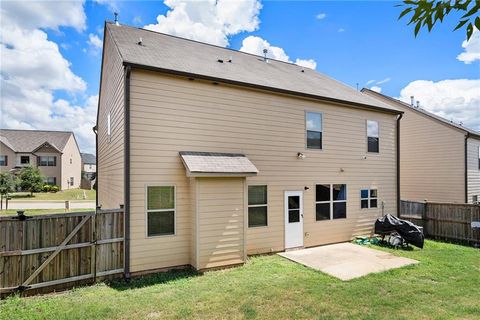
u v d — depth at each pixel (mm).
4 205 21328
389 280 6062
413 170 15891
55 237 5621
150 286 5738
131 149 6469
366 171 10750
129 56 6855
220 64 9016
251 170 7312
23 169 31422
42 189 32438
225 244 7047
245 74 8719
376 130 11133
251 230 8125
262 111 8406
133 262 6379
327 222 9672
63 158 37156
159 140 6805
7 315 4402
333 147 9906
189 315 4445
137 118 6562
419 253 8492
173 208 6957
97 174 14078
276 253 8453
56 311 4551
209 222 6875
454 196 14234
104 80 11047
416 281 6027
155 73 6789
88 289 5598
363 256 8078
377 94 17719
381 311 4590
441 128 14812
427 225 11266
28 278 5301
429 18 1895
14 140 35750
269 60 12773
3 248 5148
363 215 10594
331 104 9914
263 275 6398
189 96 7242
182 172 7070
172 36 10789
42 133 38156
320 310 4621
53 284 5520
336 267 7008
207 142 7449
